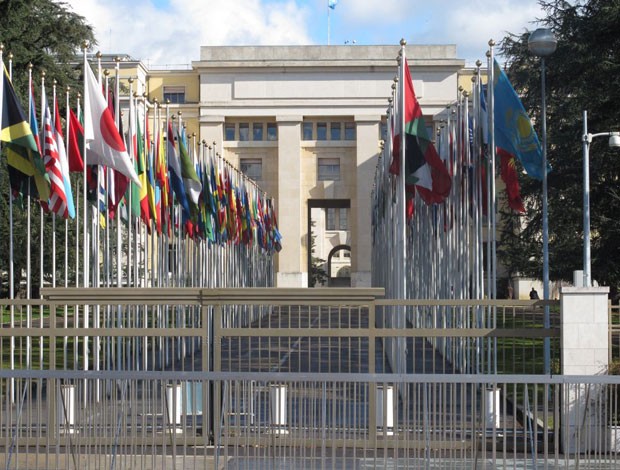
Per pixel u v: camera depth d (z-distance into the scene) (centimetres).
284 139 8462
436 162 2245
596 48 3719
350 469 1305
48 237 4409
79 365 2645
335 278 11481
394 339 2164
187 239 3594
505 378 1228
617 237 3781
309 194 8562
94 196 2388
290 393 1266
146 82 8456
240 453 1375
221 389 1599
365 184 8394
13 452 1369
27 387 1329
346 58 8438
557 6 3922
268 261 6719
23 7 3781
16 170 2103
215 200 3509
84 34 4347
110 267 2683
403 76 2205
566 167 3991
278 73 8481
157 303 1625
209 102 8475
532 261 4684
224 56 8475
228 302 1614
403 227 2106
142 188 2462
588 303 1593
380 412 1611
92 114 2086
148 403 1407
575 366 1588
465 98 2570
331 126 8619
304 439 1262
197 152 3612
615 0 3534
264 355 3100
